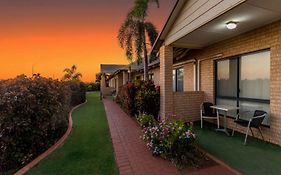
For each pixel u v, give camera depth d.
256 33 5.30
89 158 4.05
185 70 9.43
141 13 12.49
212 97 7.25
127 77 18.89
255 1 3.57
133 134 5.89
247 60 5.87
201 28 5.16
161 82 7.17
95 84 40.66
